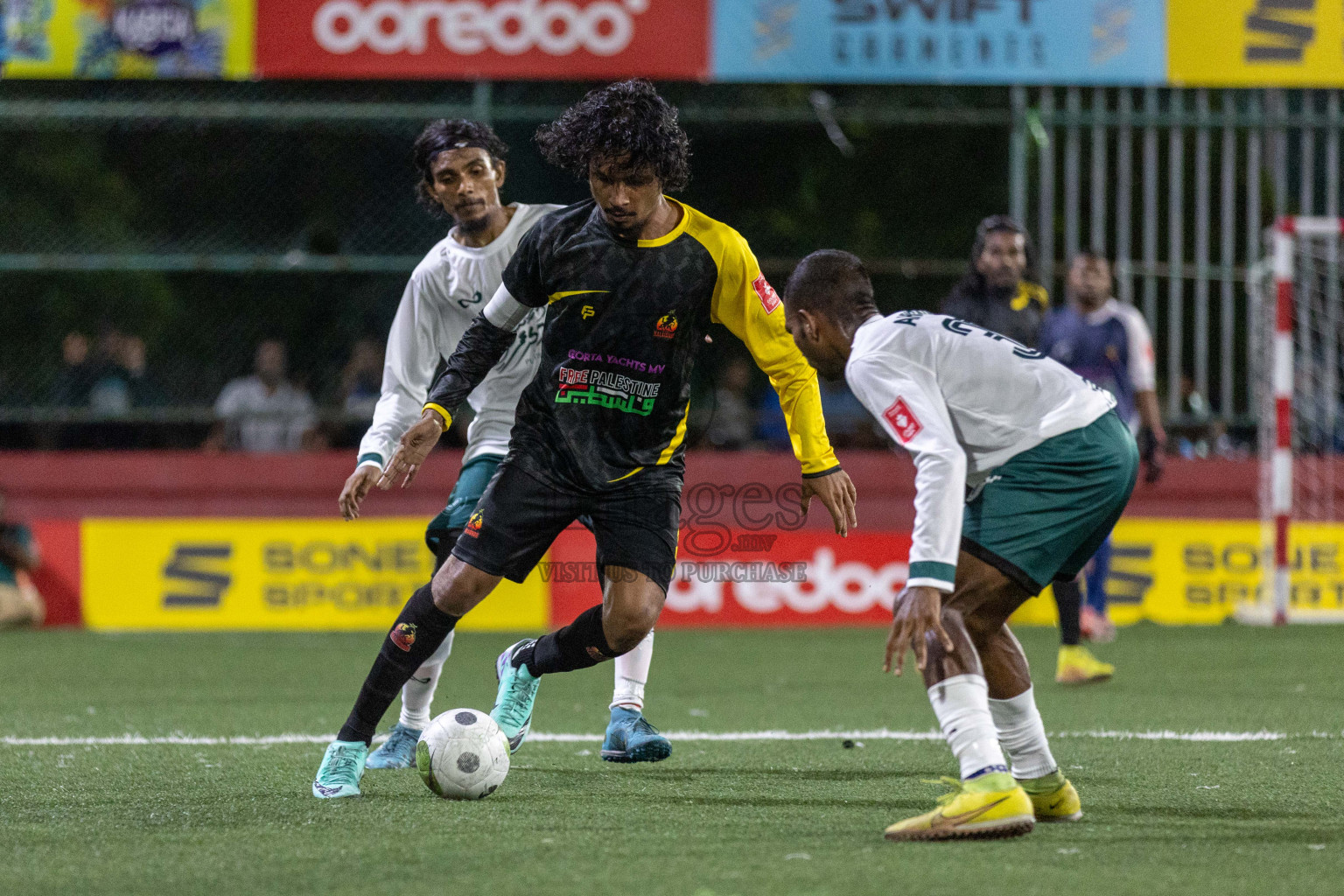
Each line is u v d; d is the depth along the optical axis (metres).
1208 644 30.67
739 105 47.31
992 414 12.38
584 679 25.95
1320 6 34.84
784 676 26.38
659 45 34.97
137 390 40.28
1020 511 12.27
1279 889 10.27
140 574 34.81
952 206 48.41
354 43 35.22
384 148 49.91
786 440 38.38
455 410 14.05
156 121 46.06
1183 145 40.12
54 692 24.28
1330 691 23.58
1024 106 36.19
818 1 34.72
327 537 34.56
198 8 35.12
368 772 15.80
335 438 40.12
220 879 10.73
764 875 10.70
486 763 13.97
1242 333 39.62
